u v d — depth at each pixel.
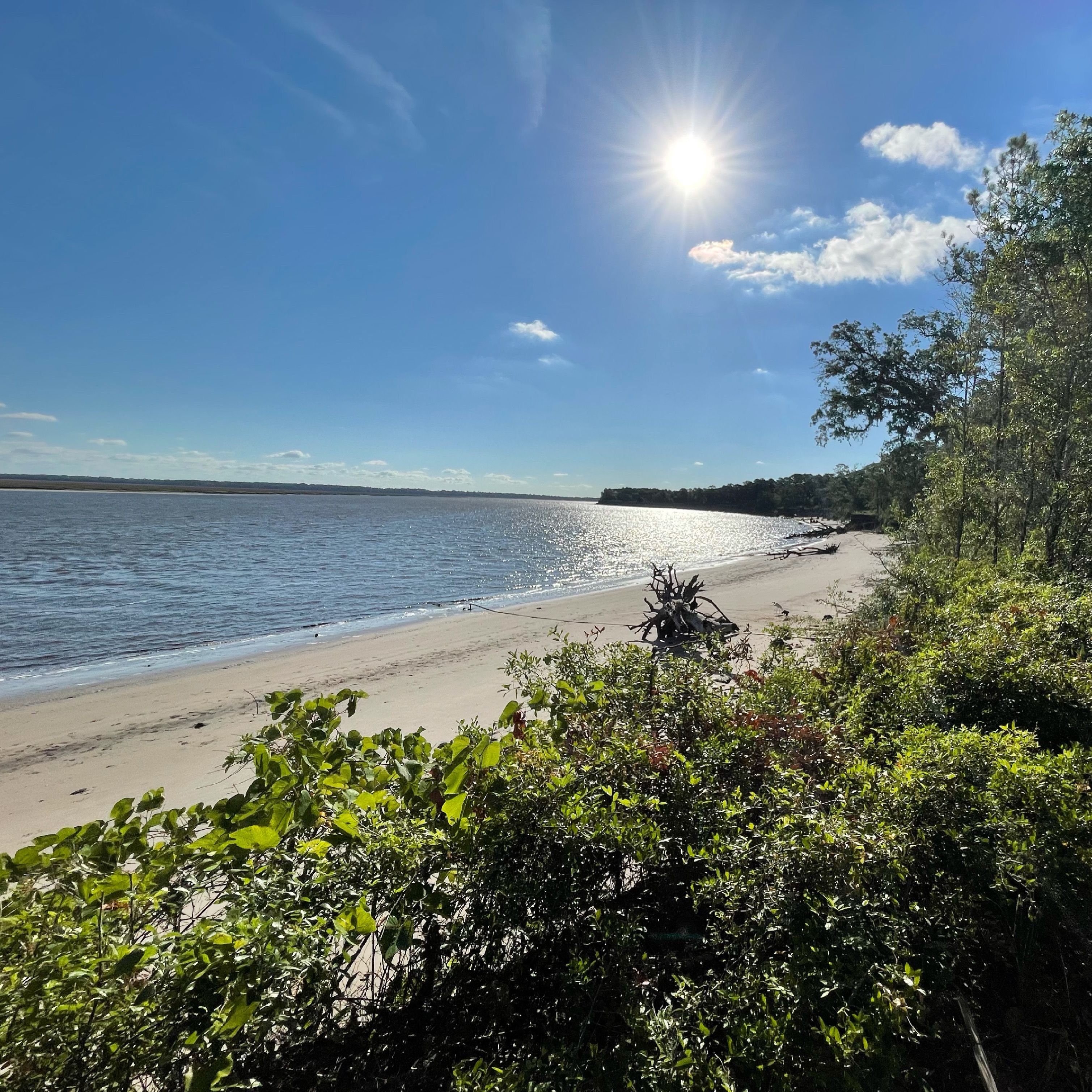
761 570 22.52
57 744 6.29
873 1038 1.25
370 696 7.64
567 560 30.03
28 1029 1.06
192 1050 1.11
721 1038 1.40
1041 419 8.52
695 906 1.67
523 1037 1.52
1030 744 2.43
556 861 1.67
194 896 1.64
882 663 4.02
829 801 2.03
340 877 1.45
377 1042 1.44
